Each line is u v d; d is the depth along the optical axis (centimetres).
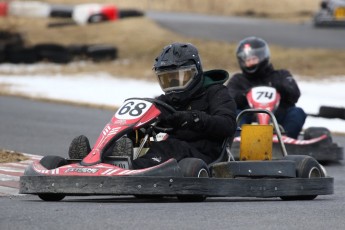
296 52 10075
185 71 2598
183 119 2519
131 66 9888
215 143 2622
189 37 11044
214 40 10844
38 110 5891
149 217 1986
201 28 12250
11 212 2061
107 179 2273
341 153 4103
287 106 4141
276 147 3944
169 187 2306
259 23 13675
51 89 7594
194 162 2398
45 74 9144
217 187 2394
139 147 2505
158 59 2633
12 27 11825
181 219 1969
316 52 10062
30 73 9225
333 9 13012
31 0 16112
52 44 10200
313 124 5709
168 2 17300
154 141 2558
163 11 16475
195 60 2614
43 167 2417
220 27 12512
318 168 2731
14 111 5775
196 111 2542
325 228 1903
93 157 2386
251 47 4175
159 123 2608
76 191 2295
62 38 11375
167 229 1812
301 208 2289
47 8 13000
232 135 2652
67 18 12838
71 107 6188
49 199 2448
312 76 8750
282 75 4197
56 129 4875
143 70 9550
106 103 6556
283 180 2561
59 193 2336
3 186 2841
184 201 2419
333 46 10675
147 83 8338
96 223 1870
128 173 2294
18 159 3556
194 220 1958
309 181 2634
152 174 2308
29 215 2002
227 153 2656
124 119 2495
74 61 10275
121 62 10181
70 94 7181
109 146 2428
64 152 3988
